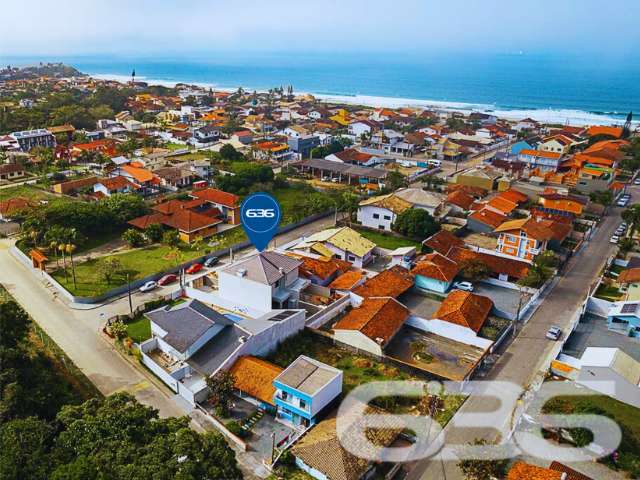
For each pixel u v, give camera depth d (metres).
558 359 48.31
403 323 54.47
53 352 47.97
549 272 67.25
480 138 160.00
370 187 106.00
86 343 50.09
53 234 69.12
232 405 41.12
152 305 56.38
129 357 48.00
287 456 35.50
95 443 30.12
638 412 41.25
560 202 91.88
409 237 80.62
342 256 70.81
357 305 58.62
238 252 74.19
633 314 54.34
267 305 54.56
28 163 114.88
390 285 61.12
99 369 46.09
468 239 80.44
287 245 76.12
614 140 148.12
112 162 110.94
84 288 60.84
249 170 104.62
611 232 87.00
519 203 95.12
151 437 31.62
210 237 78.81
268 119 187.50
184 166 110.69
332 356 49.31
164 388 43.81
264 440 38.09
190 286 61.22
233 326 48.25
